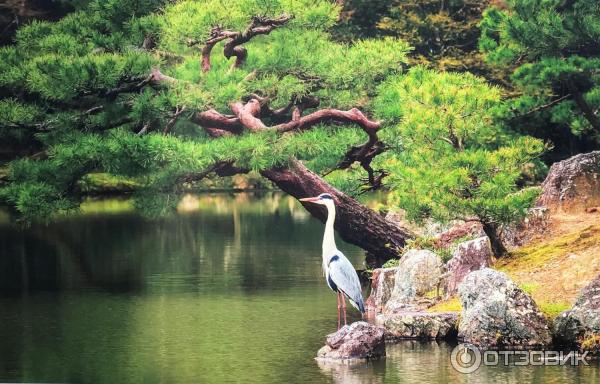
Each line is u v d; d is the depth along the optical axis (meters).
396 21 51.56
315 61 30.61
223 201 61.94
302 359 19.94
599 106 32.09
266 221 49.41
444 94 26.16
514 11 31.34
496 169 24.92
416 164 26.52
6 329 23.36
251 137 28.12
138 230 45.50
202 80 29.33
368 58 30.33
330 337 20.31
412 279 23.81
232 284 29.75
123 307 26.12
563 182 27.67
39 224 48.25
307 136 28.94
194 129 50.66
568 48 32.59
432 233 29.16
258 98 30.91
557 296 21.78
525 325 20.36
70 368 19.41
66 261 35.31
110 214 52.72
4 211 56.09
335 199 30.08
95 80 27.94
